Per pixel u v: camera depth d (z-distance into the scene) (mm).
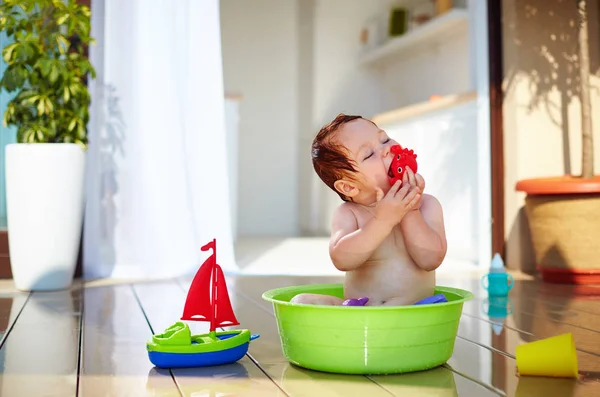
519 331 1697
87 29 2682
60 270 2559
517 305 2137
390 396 1117
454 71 4918
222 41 6133
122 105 3008
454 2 5012
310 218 6215
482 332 1688
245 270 3275
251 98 6164
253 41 6180
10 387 1205
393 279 1408
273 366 1344
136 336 1665
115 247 2998
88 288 2611
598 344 1529
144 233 2996
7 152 2557
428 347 1273
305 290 1559
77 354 1471
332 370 1271
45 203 2523
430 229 1393
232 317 1400
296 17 6234
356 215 1420
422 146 3996
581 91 2799
